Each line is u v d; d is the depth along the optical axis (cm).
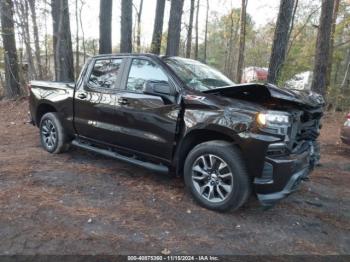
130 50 1280
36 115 585
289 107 357
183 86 385
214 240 310
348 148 702
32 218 333
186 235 316
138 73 431
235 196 344
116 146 459
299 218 368
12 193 390
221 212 361
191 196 398
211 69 475
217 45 3303
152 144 407
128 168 497
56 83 553
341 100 1334
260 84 340
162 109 391
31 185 417
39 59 1455
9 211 345
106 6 1181
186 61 451
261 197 333
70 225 322
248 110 334
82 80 501
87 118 486
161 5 1472
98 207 364
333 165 584
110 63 470
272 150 327
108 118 454
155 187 427
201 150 365
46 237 300
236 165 339
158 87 378
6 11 1230
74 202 374
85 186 421
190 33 2017
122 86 443
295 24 1838
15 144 630
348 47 2041
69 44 1211
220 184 358
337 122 1019
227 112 344
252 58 2523
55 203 369
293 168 337
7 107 1137
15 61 1305
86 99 482
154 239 306
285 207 394
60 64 1187
